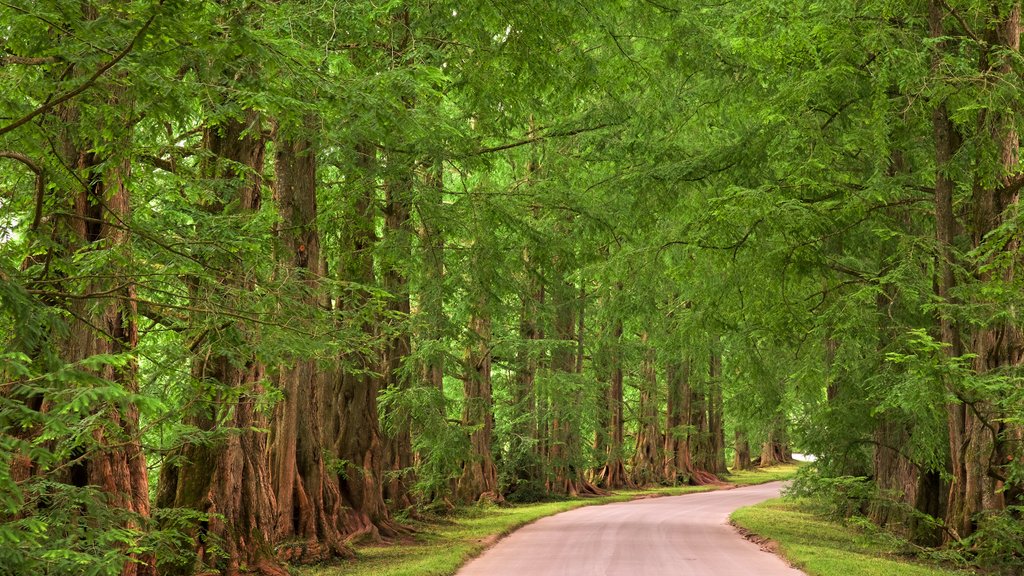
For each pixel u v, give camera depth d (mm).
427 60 13062
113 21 4797
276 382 15859
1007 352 15445
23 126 5344
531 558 17375
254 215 8039
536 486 39250
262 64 6117
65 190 6336
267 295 6984
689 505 37688
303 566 15672
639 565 16031
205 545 12023
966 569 15492
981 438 15930
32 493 5934
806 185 16172
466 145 17125
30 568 4594
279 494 16094
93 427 6180
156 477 16484
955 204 18047
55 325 4520
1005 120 14156
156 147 6539
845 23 14438
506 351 34312
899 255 16969
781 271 17062
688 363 52906
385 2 11828
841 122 17234
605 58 17484
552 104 18844
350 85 7285
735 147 18016
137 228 6316
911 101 14383
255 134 10562
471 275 18781
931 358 13391
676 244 20109
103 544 5348
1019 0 14430
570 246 19453
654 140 20297
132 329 8219
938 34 15109
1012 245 14758
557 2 12859
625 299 21703
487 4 12375
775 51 15547
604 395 49219
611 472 49562
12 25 4852
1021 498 15422
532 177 24062
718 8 19062
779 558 17219
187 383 7254
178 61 5176
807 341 19656
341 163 16625
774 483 60750
